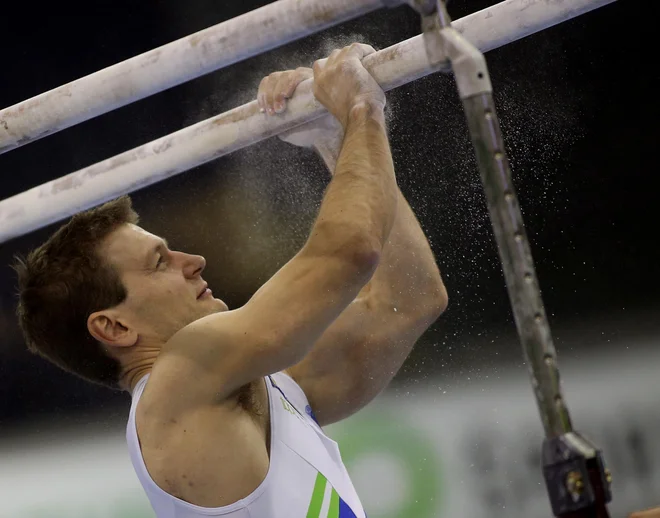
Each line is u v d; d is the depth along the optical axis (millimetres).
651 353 15359
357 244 5535
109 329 6605
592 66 15930
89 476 15453
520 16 5910
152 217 17094
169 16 17656
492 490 12930
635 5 15898
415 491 13086
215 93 17531
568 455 4328
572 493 4285
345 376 7156
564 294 15938
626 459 13500
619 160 15930
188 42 6121
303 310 5512
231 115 6625
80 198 6922
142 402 5840
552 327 15930
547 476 4402
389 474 13258
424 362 14742
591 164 15930
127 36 17781
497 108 15914
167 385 5730
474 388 14391
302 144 7055
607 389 14719
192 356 5711
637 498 13078
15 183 18375
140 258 6676
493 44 6059
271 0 17328
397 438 13594
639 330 15641
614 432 13875
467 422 13766
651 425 13766
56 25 17828
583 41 16016
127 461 15594
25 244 16859
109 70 6316
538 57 16016
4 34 17922
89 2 17688
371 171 5824
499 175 4672
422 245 7328
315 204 16188
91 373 6824
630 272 15828
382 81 6098
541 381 4500
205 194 16797
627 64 15961
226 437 5707
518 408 13828
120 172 6836
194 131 6730
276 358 5566
